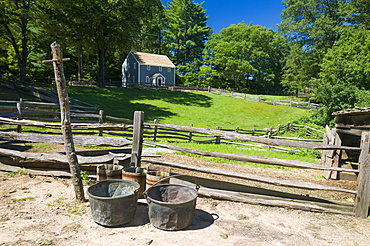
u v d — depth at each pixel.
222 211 4.31
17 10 20.00
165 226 3.51
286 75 45.50
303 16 40.16
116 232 3.42
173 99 31.38
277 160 4.60
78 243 3.07
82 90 27.95
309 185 4.45
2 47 28.23
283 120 26.97
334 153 7.18
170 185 4.13
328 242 3.43
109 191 4.02
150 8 31.59
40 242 3.03
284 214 4.33
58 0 22.03
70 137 4.20
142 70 44.53
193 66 56.47
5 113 10.94
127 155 5.41
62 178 5.47
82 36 28.80
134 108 24.28
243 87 57.03
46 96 20.48
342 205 4.78
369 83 18.17
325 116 19.69
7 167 5.65
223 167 7.47
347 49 20.48
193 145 11.69
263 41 54.53
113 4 29.19
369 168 4.25
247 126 23.45
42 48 27.30
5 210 3.80
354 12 33.09
